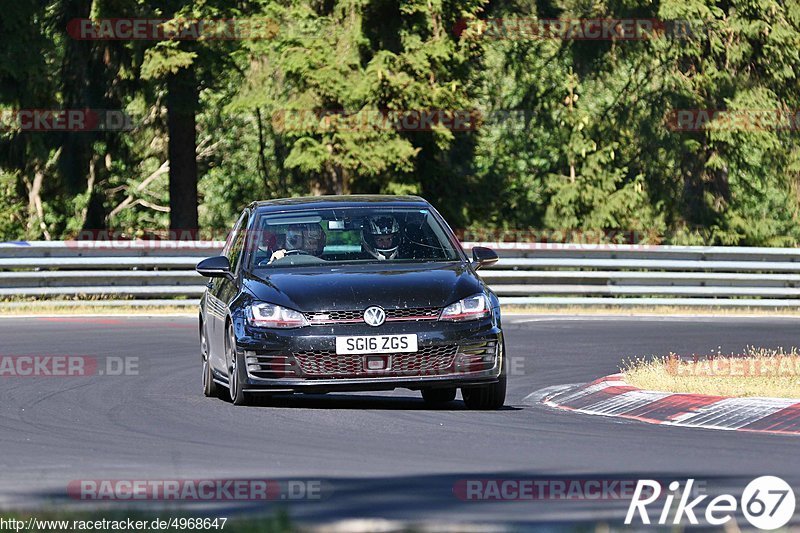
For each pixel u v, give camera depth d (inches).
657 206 4877.0
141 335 2324.1
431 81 4062.5
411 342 1358.3
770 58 4692.4
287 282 1416.1
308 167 4015.8
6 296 2999.5
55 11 4293.8
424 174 4343.0
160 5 4097.0
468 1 4170.8
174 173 4333.2
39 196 5339.6
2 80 4160.9
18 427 1309.1
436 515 834.2
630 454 1106.7
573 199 4788.4
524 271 3105.3
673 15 4520.2
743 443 1175.0
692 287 3142.2
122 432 1263.5
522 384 1726.1
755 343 2252.7
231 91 4987.7
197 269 1515.7
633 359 2004.2
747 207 5374.0
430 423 1304.1
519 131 5103.3
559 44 4918.8
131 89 4338.1
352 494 912.9
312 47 4055.1
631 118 4842.5
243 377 1390.3
